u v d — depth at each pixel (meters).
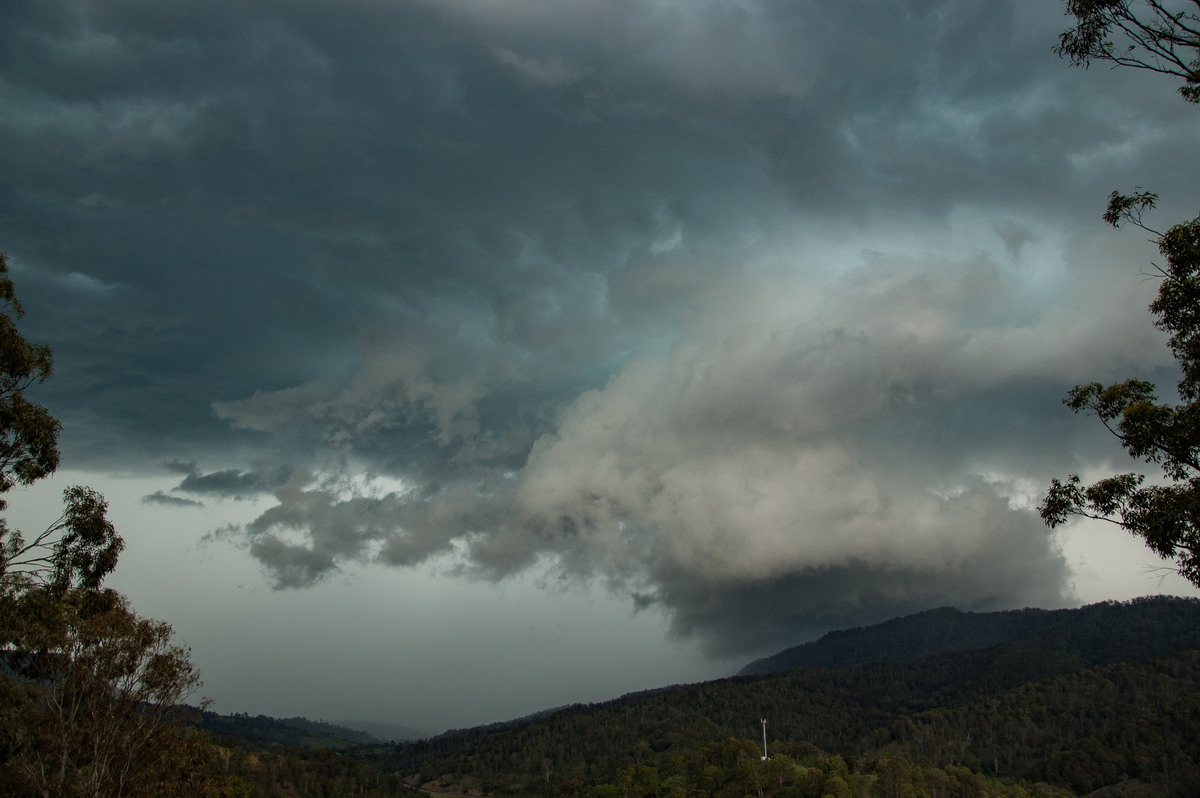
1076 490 21.83
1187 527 19.28
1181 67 20.55
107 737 32.91
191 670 35.91
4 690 30.55
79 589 31.78
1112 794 155.75
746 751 165.12
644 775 176.62
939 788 146.12
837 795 128.25
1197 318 21.25
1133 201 21.41
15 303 29.88
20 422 28.98
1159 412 21.00
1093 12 20.83
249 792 92.38
